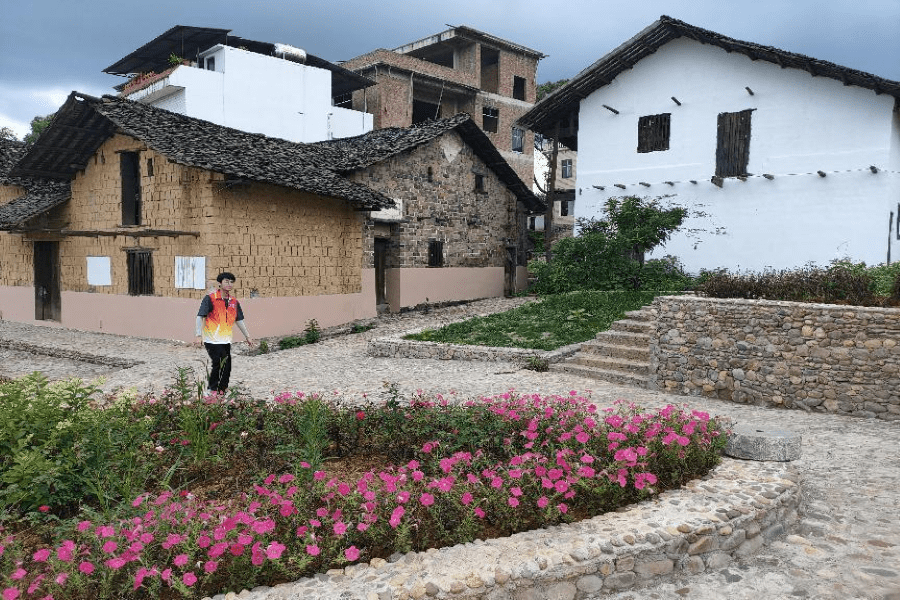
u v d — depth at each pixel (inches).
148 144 471.8
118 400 204.1
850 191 564.7
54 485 158.7
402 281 687.7
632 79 699.4
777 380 303.9
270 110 916.6
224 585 126.0
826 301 320.2
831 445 237.9
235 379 378.9
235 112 876.6
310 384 359.9
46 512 153.1
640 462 163.9
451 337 483.2
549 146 1449.3
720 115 638.5
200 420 194.5
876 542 156.3
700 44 648.4
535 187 1378.0
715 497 160.6
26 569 133.6
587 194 739.4
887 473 205.5
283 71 931.3
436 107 1272.1
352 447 202.7
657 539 139.7
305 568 130.0
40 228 573.0
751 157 620.1
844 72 542.0
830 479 201.2
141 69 1007.6
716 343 322.0
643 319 443.2
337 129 1008.9
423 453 188.9
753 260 621.6
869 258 556.4
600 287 616.4
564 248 637.9
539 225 1268.5
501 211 837.2
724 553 147.3
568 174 1406.3
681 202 666.8
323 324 586.6
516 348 430.9
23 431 167.5
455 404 228.2
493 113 1285.7
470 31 1221.7
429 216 721.0
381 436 202.5
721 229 641.0
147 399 223.0
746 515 151.9
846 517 171.3
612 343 416.2
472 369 402.3
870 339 279.9
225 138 557.6
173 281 524.1
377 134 736.3
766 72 607.2
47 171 588.4
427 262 720.3
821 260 581.9
